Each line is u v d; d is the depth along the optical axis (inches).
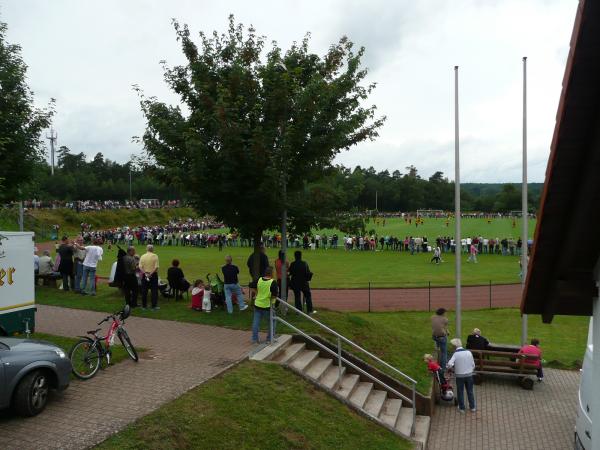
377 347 557.3
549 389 571.2
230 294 597.9
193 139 515.2
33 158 522.0
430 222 4431.6
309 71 600.4
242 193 559.8
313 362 466.0
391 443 379.9
